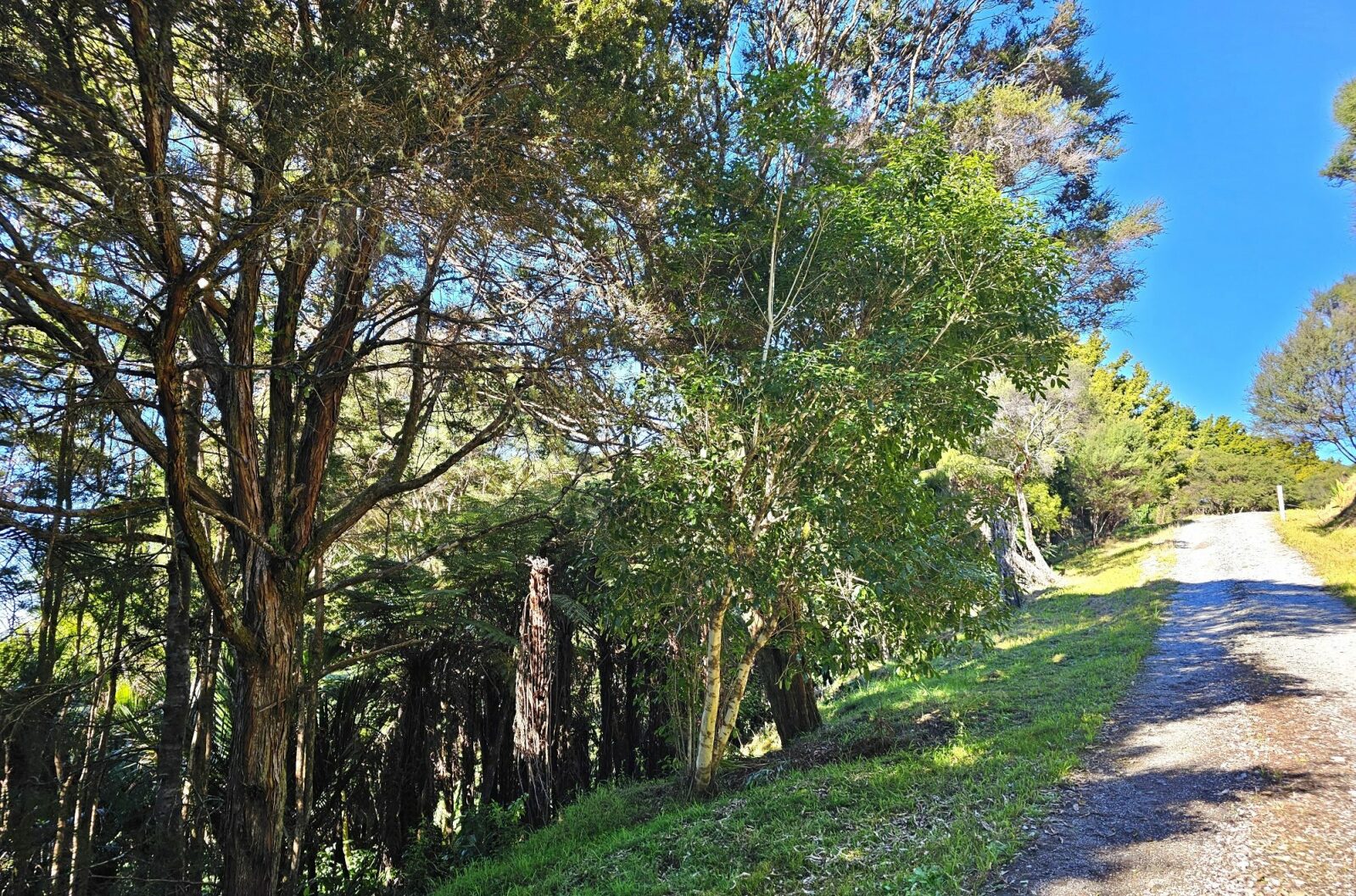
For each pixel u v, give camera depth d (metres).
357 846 15.19
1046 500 33.91
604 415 8.78
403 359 10.84
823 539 7.80
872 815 7.02
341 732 14.98
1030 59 14.11
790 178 9.11
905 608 8.23
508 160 6.97
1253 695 9.52
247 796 7.55
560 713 14.09
